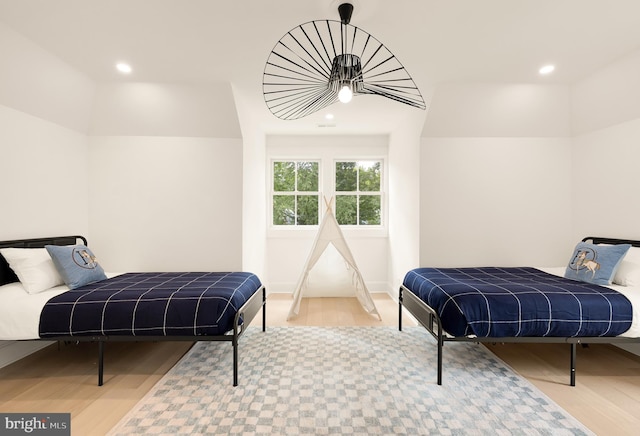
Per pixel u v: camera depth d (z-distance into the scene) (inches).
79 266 103.1
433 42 94.3
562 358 105.1
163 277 117.6
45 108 113.2
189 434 67.9
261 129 180.5
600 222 125.6
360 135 196.1
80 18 82.5
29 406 78.2
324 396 82.1
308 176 201.5
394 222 181.2
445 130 134.9
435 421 72.3
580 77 117.7
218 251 138.9
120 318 85.9
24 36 90.4
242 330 93.7
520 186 138.4
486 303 87.0
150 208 137.9
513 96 125.7
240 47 97.2
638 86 104.6
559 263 139.5
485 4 77.3
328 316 150.5
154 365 100.1
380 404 78.7
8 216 103.6
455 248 138.6
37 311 85.7
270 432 68.7
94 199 137.1
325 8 78.8
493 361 102.2
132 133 135.8
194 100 127.3
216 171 138.0
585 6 77.9
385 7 78.0
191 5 77.5
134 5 77.4
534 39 92.6
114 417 73.9
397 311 158.1
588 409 77.2
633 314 86.0
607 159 122.3
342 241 157.5
